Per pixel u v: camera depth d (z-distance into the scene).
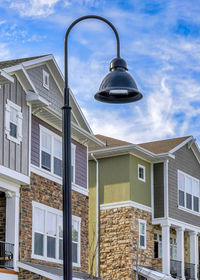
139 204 35.88
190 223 38.97
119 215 35.34
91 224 36.03
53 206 27.69
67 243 11.88
